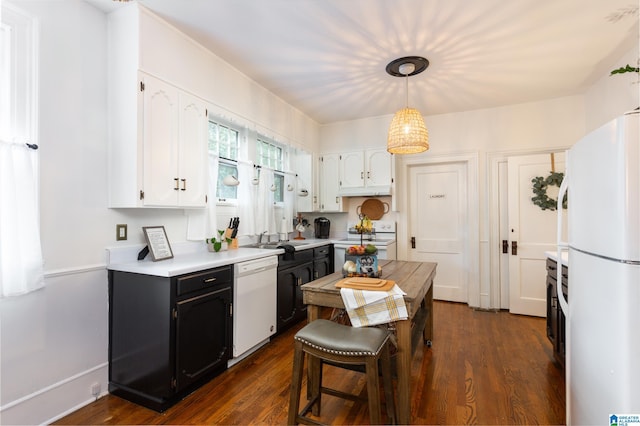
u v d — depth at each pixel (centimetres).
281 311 299
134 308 197
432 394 201
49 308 180
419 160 423
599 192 124
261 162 366
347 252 218
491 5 200
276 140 362
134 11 204
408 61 272
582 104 346
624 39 238
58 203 186
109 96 213
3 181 156
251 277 254
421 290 187
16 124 168
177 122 231
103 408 190
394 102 374
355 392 206
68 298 189
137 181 202
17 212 161
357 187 431
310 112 416
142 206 205
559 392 202
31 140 173
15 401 165
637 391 105
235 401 194
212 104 264
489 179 388
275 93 350
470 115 398
